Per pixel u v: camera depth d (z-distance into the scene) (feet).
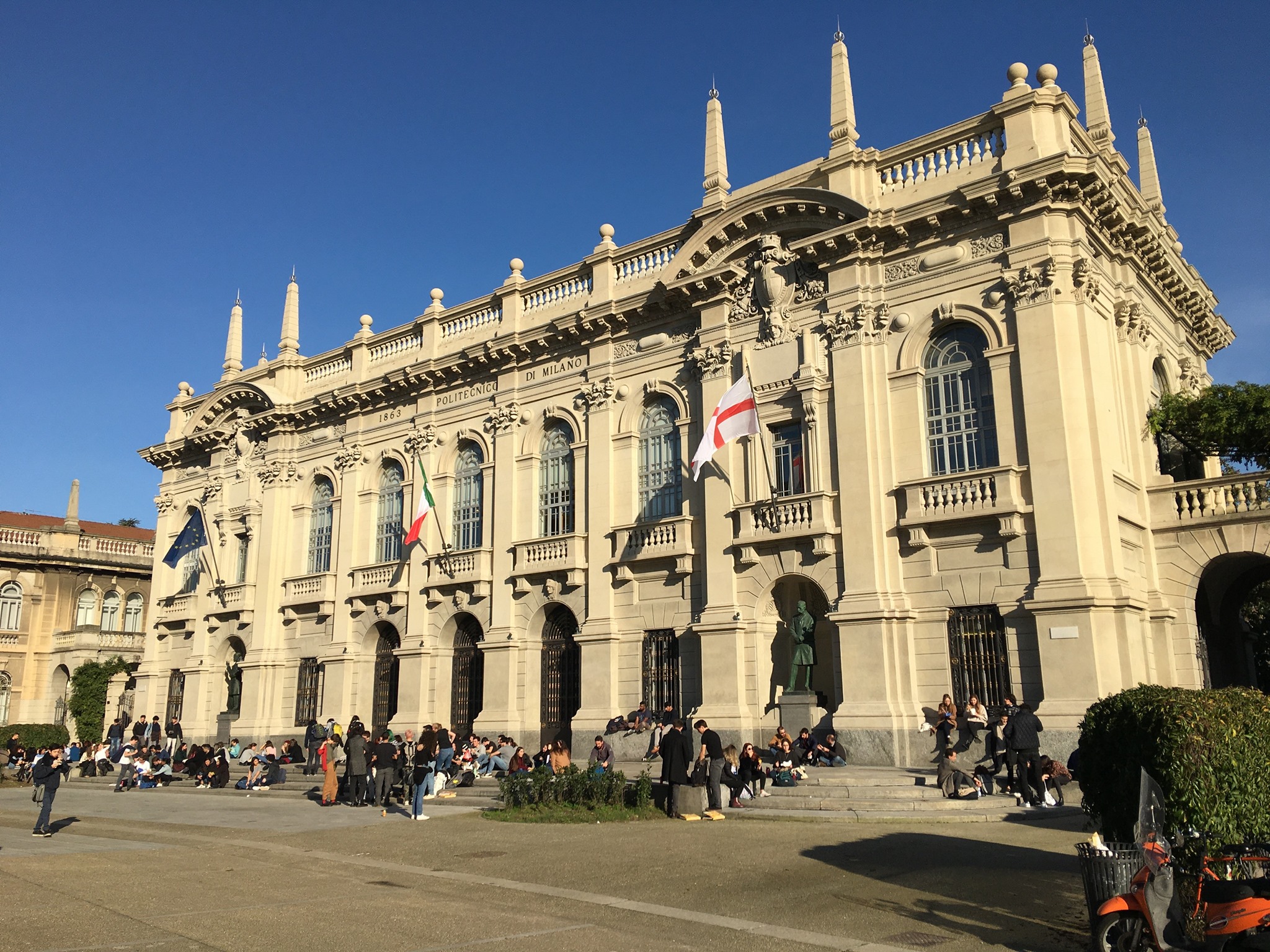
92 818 68.90
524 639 97.60
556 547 95.71
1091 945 28.48
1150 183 100.89
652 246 95.66
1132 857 28.22
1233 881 27.53
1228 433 75.66
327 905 35.14
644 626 89.15
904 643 73.56
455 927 31.48
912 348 77.66
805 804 58.80
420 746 77.15
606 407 95.61
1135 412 77.25
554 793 63.36
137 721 133.49
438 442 110.11
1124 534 71.82
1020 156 74.33
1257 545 71.56
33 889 38.14
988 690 70.03
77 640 168.45
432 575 105.29
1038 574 68.90
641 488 93.09
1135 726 32.42
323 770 98.53
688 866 41.75
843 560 77.10
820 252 82.12
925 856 42.73
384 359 118.83
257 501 127.13
